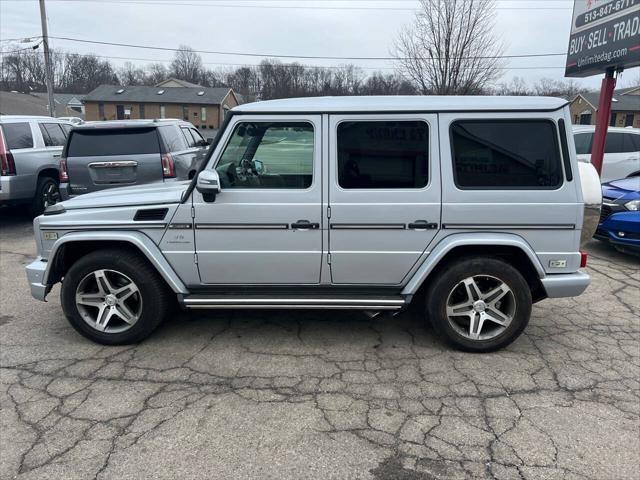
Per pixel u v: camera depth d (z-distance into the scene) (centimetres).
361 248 366
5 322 447
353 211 360
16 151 829
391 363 368
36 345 399
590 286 557
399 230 362
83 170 714
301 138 359
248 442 276
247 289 386
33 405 312
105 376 348
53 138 935
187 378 346
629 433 285
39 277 388
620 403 316
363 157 359
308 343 402
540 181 355
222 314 462
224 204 363
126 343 395
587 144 1032
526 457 264
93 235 374
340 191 359
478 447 272
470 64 2467
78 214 379
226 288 386
